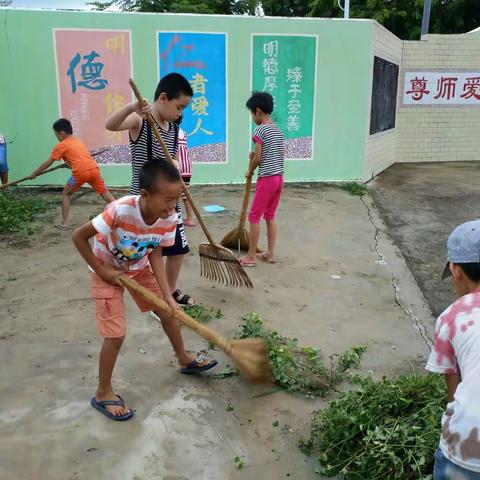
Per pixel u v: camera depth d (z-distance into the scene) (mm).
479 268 1845
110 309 2850
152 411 3043
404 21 18359
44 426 2898
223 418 2998
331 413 2816
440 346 1862
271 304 4488
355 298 4691
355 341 3914
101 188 6582
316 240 6273
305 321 4207
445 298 4820
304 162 9297
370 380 3072
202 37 8562
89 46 8383
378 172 10570
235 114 8922
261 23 8633
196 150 8977
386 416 2676
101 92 8562
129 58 8500
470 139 12211
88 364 3492
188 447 2768
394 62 10859
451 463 1793
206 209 7531
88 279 4934
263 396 3203
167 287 3047
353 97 9133
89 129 8664
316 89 9016
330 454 2645
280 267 5363
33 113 8555
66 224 6668
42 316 4156
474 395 1724
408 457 2371
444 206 8055
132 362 3523
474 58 11711
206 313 4246
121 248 2834
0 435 2820
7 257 5504
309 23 8742
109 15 8312
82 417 2977
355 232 6625
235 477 2580
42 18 8227
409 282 5129
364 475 2477
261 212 5215
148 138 3809
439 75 11727
